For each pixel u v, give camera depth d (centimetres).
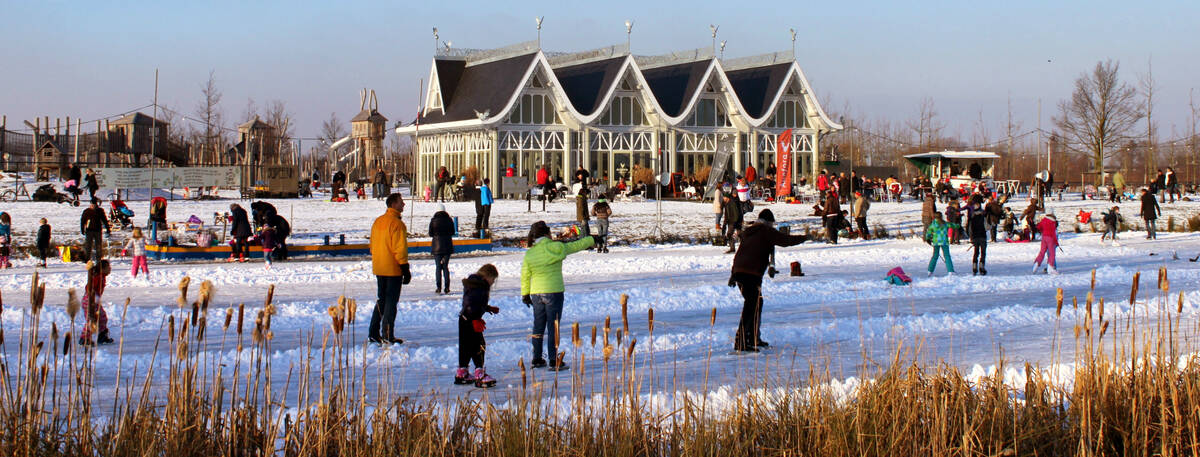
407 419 706
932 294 1861
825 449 712
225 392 946
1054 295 1850
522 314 1571
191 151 9412
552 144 5666
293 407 879
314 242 3059
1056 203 5009
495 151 5497
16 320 1481
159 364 1113
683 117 5778
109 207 4094
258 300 1764
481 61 5991
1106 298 1792
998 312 1534
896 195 5234
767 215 1371
